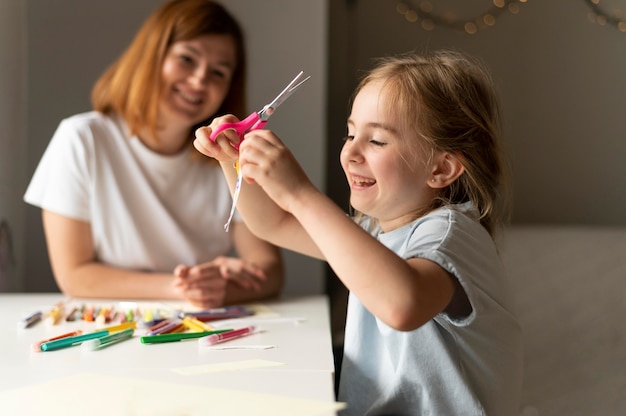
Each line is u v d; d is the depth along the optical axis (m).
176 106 1.52
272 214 1.03
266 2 2.42
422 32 3.50
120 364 0.82
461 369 0.86
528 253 2.95
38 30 2.20
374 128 0.94
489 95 1.04
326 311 1.24
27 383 0.74
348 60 3.29
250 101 2.43
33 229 2.14
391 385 0.90
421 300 0.72
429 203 0.96
